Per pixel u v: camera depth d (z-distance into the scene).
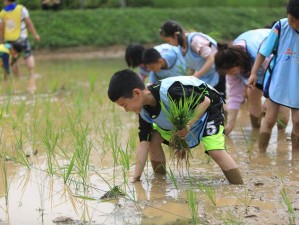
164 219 5.14
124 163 6.72
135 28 25.55
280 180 6.25
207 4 28.69
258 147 7.80
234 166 6.13
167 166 6.93
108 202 5.64
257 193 5.80
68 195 5.89
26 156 7.32
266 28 8.95
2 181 6.39
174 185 6.17
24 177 6.52
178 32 9.58
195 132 6.25
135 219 5.16
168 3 28.38
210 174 6.57
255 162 7.09
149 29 25.70
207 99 6.04
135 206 5.50
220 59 8.16
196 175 6.54
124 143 8.04
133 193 5.92
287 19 7.24
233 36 26.25
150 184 6.24
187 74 10.20
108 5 27.86
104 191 6.00
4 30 16.14
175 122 5.91
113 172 6.68
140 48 10.19
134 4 28.34
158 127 6.41
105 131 8.81
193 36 9.55
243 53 8.15
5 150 7.69
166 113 5.98
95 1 27.80
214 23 26.42
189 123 5.98
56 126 9.12
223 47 8.29
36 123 9.16
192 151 7.66
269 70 7.42
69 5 27.22
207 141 6.17
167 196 5.80
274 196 5.69
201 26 26.16
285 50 7.23
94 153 7.51
